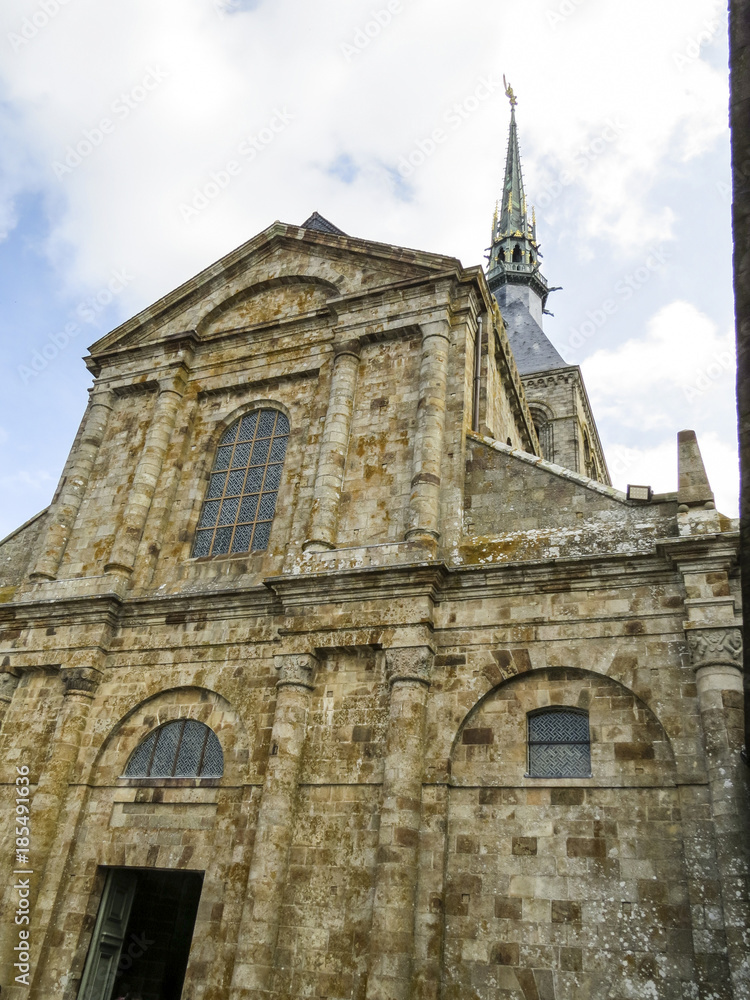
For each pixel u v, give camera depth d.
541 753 16.30
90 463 25.78
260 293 26.91
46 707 21.53
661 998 13.36
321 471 21.31
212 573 22.11
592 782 15.45
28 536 25.69
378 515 20.42
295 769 17.53
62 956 17.98
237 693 19.50
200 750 19.47
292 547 21.08
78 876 18.86
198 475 24.22
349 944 15.55
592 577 17.19
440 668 17.56
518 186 72.25
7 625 23.02
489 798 16.05
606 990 13.73
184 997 16.34
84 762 20.12
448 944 14.95
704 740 14.64
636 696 15.86
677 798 14.73
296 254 26.67
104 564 23.31
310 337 24.70
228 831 17.89
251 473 23.80
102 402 26.77
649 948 13.77
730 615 15.43
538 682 16.83
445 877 15.55
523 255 68.50
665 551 16.50
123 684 20.94
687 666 15.68
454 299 22.98
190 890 25.23
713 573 16.05
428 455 20.17
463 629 17.78
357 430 22.05
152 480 24.16
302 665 18.42
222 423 24.98
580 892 14.62
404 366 22.50
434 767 16.53
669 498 17.62
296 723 17.94
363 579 18.61
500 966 14.48
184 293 27.55
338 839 16.64
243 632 20.22
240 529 22.95
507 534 18.88
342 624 18.50
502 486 19.62
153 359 26.78
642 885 14.30
